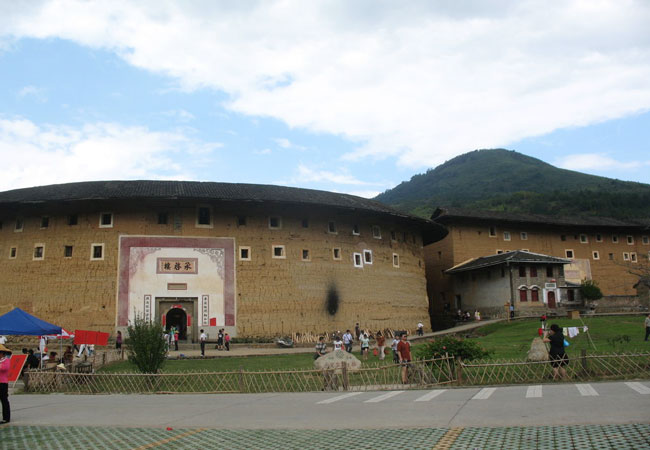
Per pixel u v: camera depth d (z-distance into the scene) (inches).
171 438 381.7
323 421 422.6
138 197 1453.0
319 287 1626.5
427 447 327.3
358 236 1764.3
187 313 1478.8
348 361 778.2
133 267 1477.6
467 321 2084.2
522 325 1654.8
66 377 725.9
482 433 354.6
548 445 317.7
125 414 490.3
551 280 2071.9
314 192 1796.3
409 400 518.3
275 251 1592.0
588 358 656.4
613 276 2731.3
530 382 634.2
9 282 1520.7
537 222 2536.9
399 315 1833.2
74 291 1472.7
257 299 1535.4
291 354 1235.2
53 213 1544.0
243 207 1579.7
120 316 1440.7
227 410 500.1
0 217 1592.0
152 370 768.9
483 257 2304.4
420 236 2071.9
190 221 1535.4
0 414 513.3
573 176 7150.6
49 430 419.2
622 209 4101.9
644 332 1266.0
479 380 656.4
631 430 340.8
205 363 1031.0
